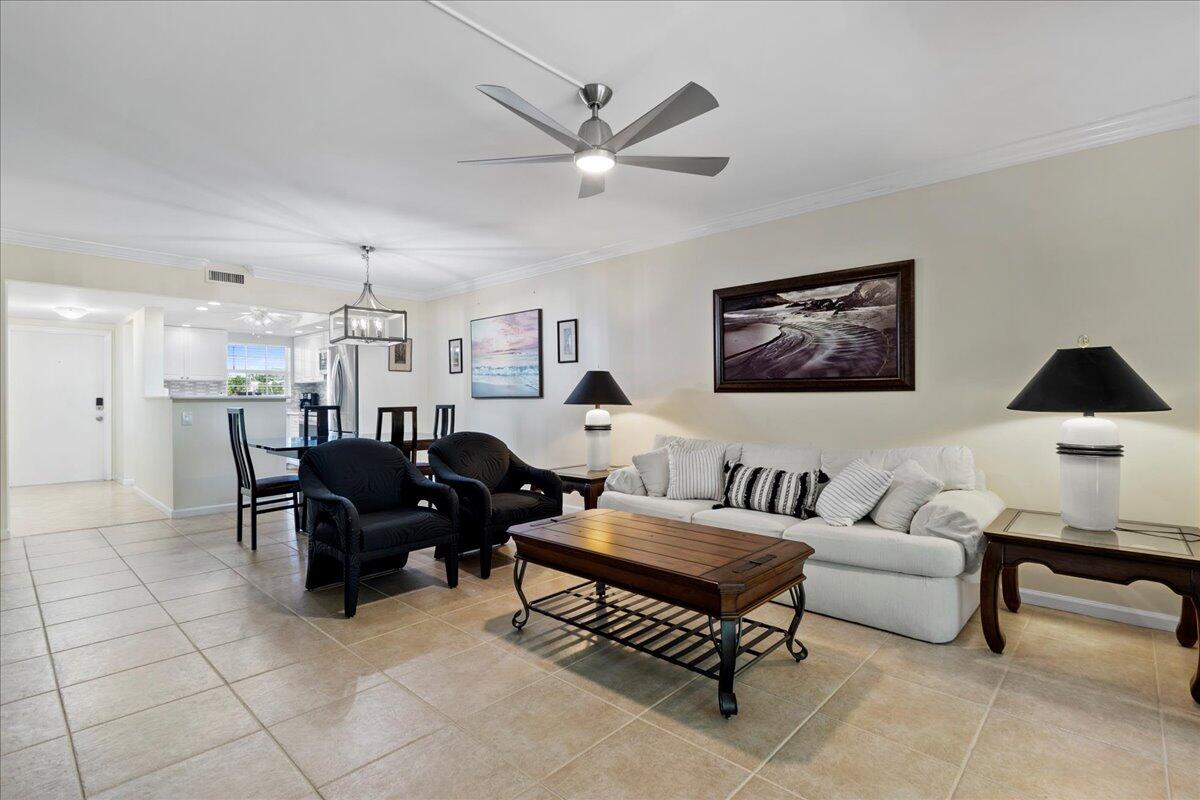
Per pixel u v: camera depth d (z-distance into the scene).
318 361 8.78
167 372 7.87
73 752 1.79
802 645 2.39
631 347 4.80
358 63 2.21
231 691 2.16
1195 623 2.48
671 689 2.18
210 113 2.58
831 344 3.66
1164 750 1.79
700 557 2.27
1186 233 2.61
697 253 4.36
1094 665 2.34
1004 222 3.06
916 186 3.33
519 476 4.23
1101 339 2.81
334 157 3.06
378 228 4.34
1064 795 1.59
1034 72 2.33
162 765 1.72
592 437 4.45
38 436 7.32
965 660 2.39
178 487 5.25
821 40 2.10
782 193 3.70
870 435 3.52
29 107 2.51
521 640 2.62
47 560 3.88
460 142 2.89
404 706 2.06
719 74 2.32
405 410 4.90
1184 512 2.63
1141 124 2.68
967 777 1.67
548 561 2.60
